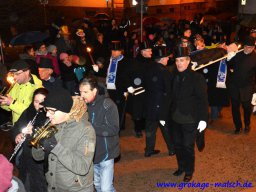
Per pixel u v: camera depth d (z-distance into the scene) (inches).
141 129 296.0
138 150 269.6
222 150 265.4
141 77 264.1
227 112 362.3
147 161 249.9
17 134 165.2
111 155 159.8
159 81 229.3
